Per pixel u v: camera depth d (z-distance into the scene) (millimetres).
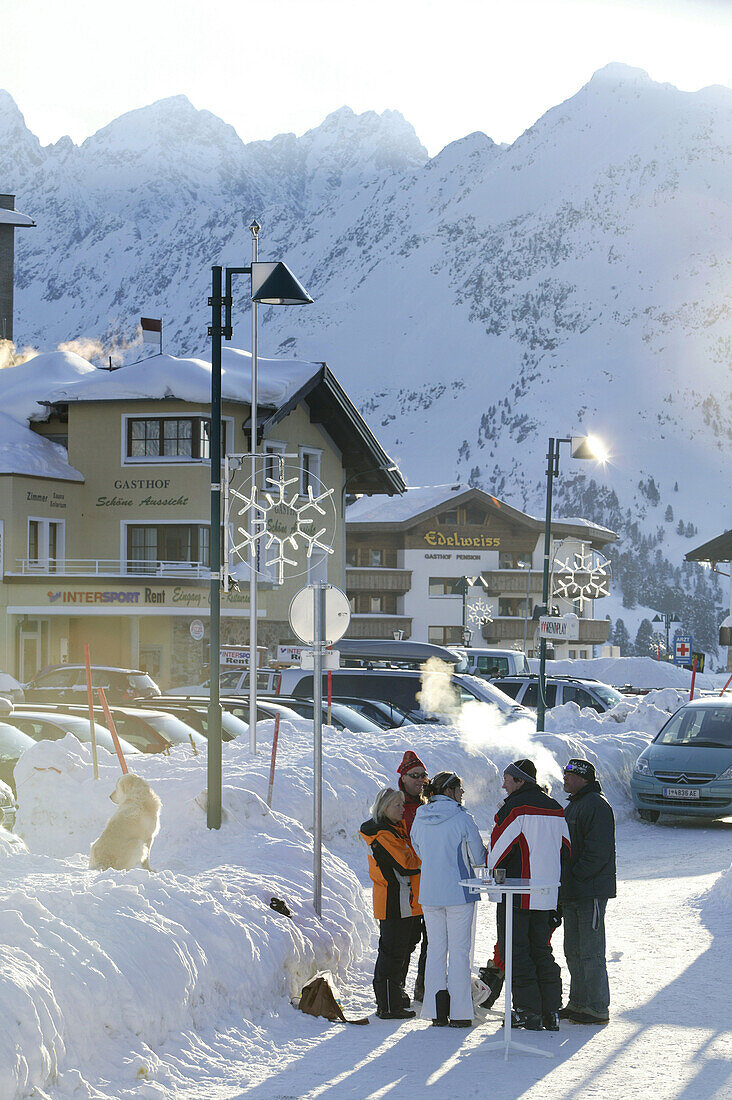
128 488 60531
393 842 13133
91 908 11359
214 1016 11641
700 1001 13336
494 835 12414
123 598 58406
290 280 20719
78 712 26547
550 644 116000
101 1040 10141
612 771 33406
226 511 28047
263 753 24375
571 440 39156
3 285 111562
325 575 66250
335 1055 11336
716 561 91375
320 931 14281
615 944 16312
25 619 59188
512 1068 10914
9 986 9242
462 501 114750
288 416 62875
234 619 61188
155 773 20719
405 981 14156
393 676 38719
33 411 63156
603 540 121250
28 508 58406
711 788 29516
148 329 69375
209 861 16672
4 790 19422
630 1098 9961
